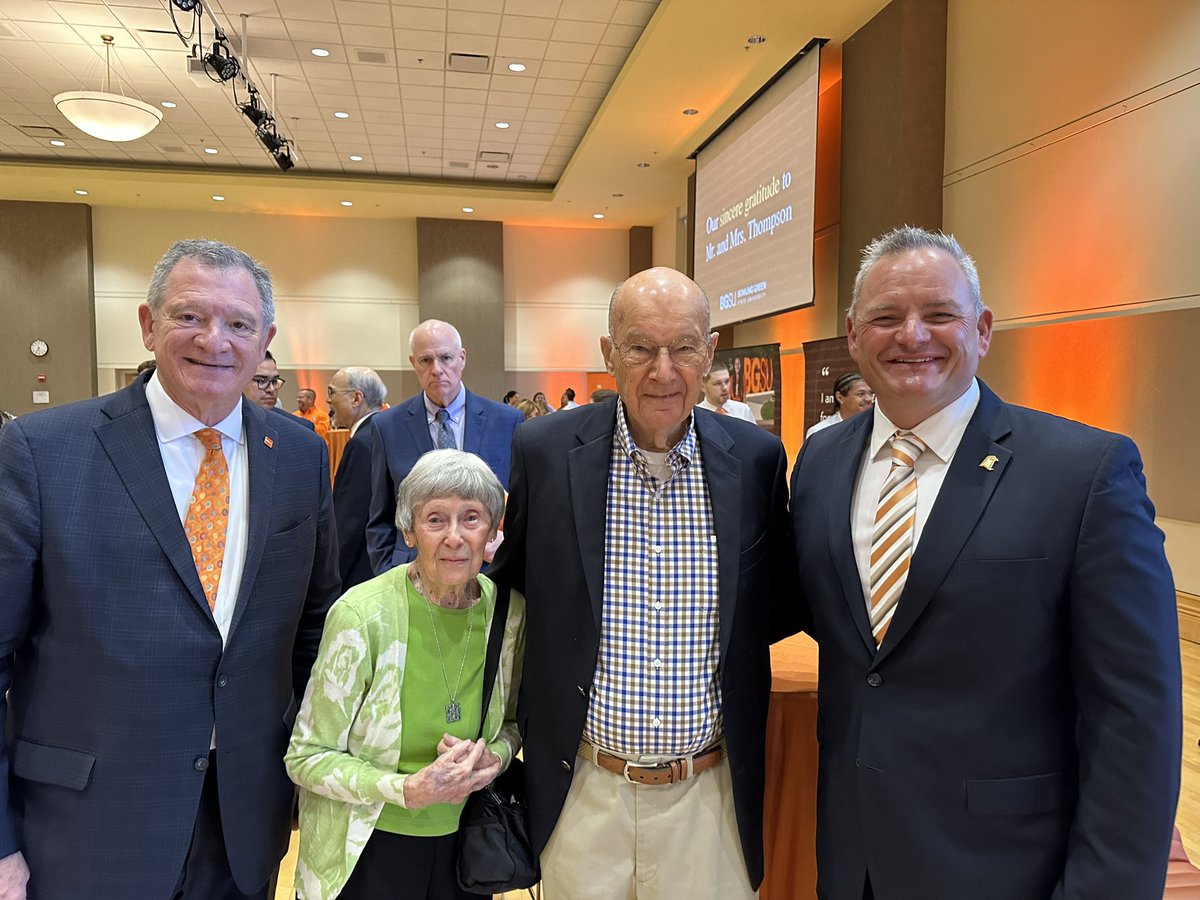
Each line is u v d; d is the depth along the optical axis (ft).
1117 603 3.27
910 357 3.78
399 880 4.54
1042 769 3.50
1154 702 3.18
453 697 4.67
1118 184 12.35
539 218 38.70
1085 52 12.87
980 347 3.95
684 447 4.59
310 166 32.73
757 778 4.62
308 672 5.25
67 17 19.57
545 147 30.12
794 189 20.15
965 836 3.51
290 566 4.54
